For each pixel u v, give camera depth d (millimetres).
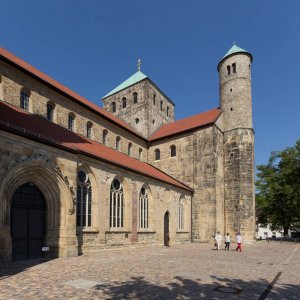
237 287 10648
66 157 19172
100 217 22781
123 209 26109
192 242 36094
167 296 9258
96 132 32562
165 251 24391
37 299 8594
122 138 37312
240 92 40562
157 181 30984
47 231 18172
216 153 37469
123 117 47344
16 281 10906
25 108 24422
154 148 42469
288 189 46531
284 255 22734
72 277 11805
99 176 23078
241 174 38156
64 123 28031
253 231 37125
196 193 37188
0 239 14664
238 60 41656
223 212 37969
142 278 11930
